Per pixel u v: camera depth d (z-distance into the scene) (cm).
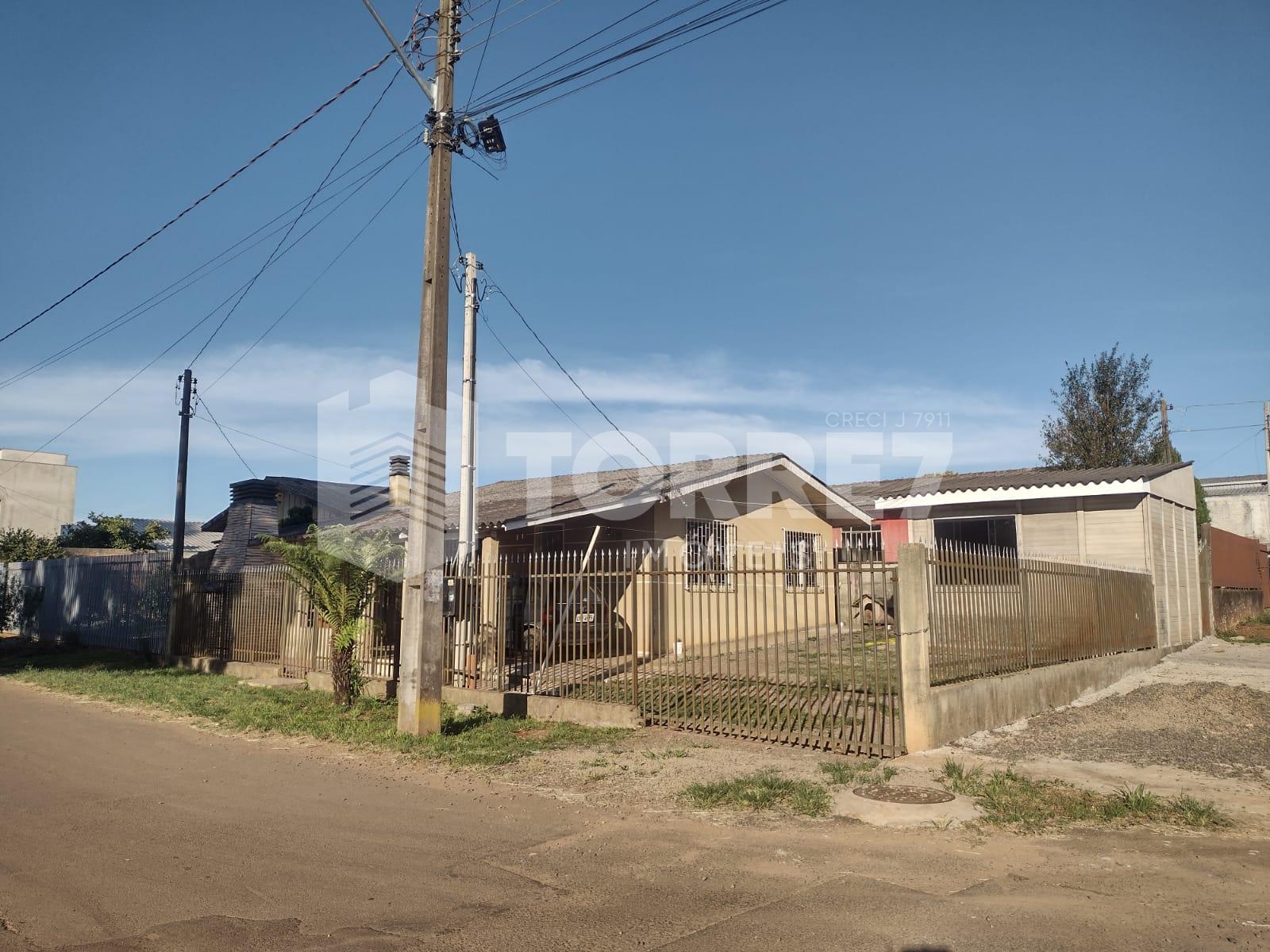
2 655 2056
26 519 4797
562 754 862
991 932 429
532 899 479
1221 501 3406
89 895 481
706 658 1159
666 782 743
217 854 559
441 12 1006
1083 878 507
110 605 2084
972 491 1752
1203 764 801
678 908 463
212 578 1698
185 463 1927
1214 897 477
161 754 887
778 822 625
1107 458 2783
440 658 969
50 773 798
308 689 1335
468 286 1362
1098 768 784
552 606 1156
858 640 1120
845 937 424
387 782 766
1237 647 1798
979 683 923
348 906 468
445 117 998
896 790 691
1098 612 1277
